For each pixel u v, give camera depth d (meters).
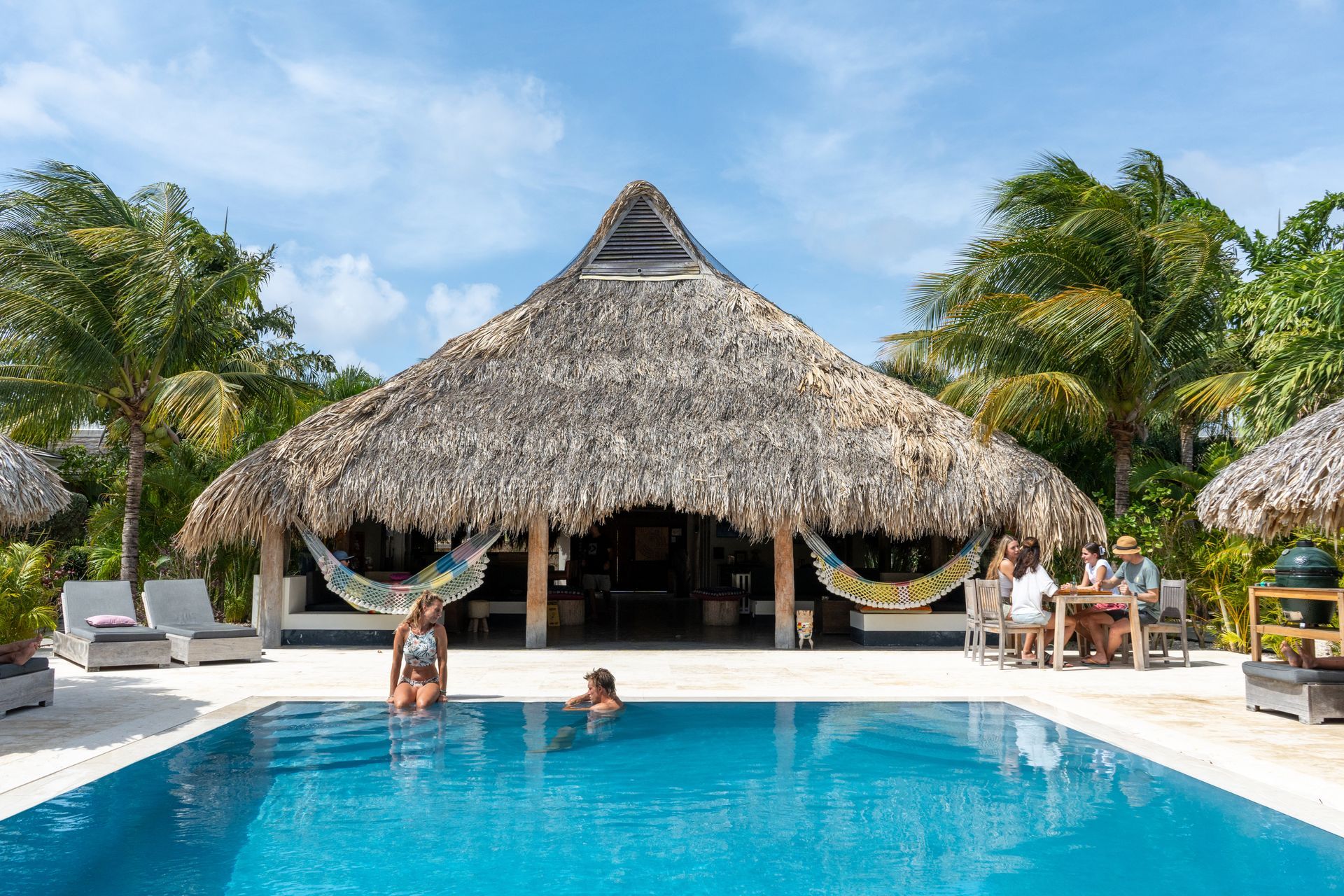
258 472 12.86
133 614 12.20
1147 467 17.91
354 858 4.86
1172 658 12.27
